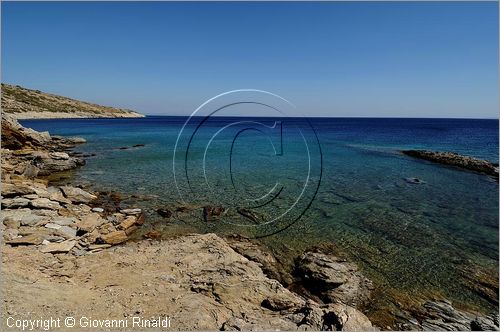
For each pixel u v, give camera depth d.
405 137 57.56
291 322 5.94
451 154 31.28
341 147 40.12
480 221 13.70
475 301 7.95
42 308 5.53
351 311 6.30
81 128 64.06
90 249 9.38
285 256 9.94
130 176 20.50
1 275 6.49
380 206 15.50
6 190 12.21
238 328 5.54
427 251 10.63
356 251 10.47
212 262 8.79
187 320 5.70
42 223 10.38
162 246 9.88
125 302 6.32
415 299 7.93
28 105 88.44
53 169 21.55
